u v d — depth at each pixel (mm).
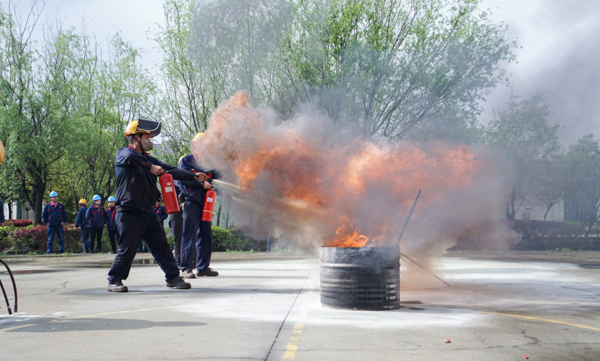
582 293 6227
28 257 16234
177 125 21750
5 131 22891
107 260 14344
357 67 17250
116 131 26219
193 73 20125
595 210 21938
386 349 3408
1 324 4328
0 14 23391
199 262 8445
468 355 3273
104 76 25859
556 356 3271
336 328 4062
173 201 6750
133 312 4879
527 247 18500
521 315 4660
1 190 24641
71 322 4395
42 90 23906
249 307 5129
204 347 3469
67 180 27844
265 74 18375
